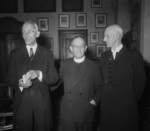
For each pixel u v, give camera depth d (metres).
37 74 1.84
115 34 2.09
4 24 5.03
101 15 5.05
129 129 2.07
